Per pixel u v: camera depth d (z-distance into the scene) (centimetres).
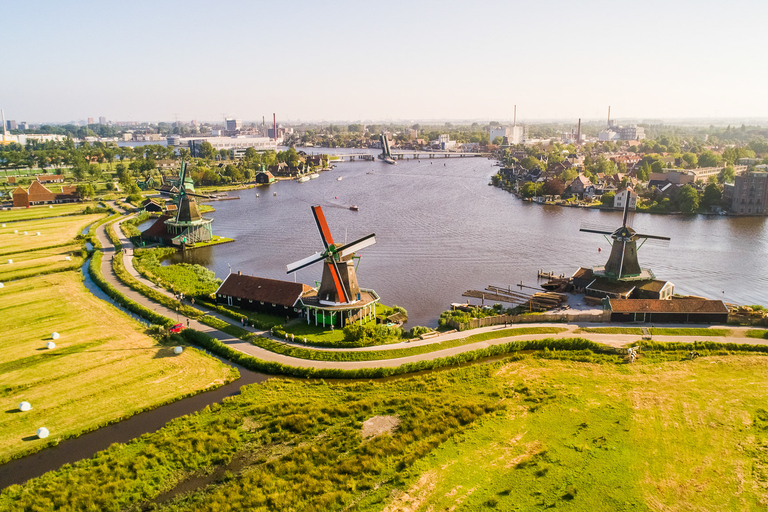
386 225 17675
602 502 4566
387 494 4716
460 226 17400
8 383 6619
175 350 7512
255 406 6138
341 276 8512
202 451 5312
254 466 5166
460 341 7912
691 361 7200
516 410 6059
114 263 12381
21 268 12112
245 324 8556
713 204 19862
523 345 7825
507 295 10262
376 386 6694
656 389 6469
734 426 5631
